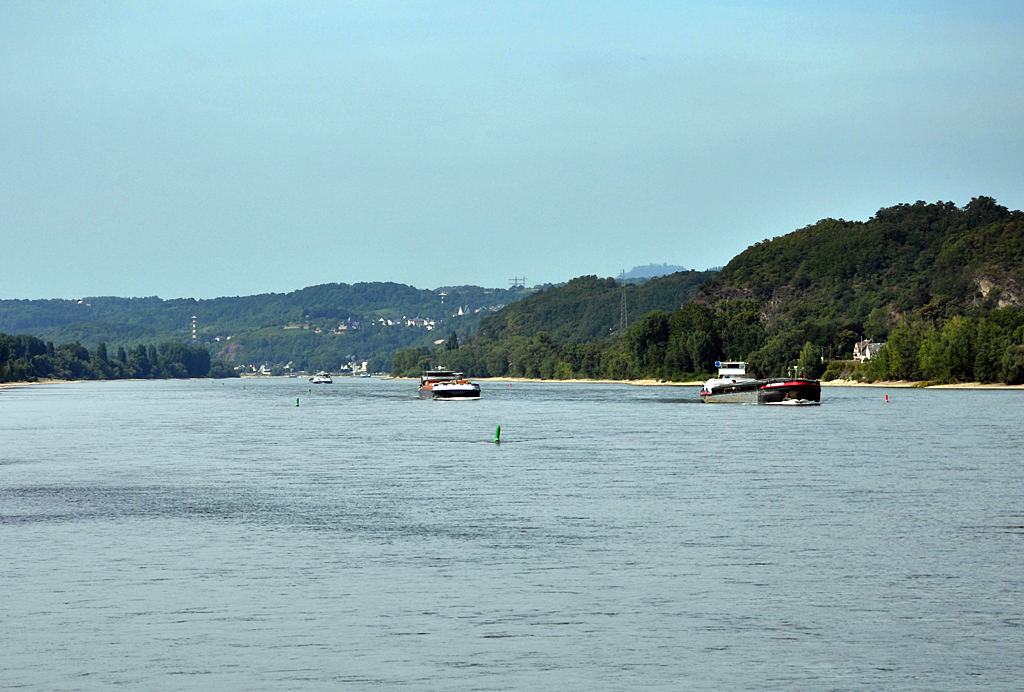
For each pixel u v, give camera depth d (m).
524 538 88.00
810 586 70.75
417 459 157.38
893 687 52.19
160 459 162.25
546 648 57.91
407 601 67.44
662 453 163.25
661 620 62.94
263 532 91.94
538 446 179.50
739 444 179.38
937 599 67.44
